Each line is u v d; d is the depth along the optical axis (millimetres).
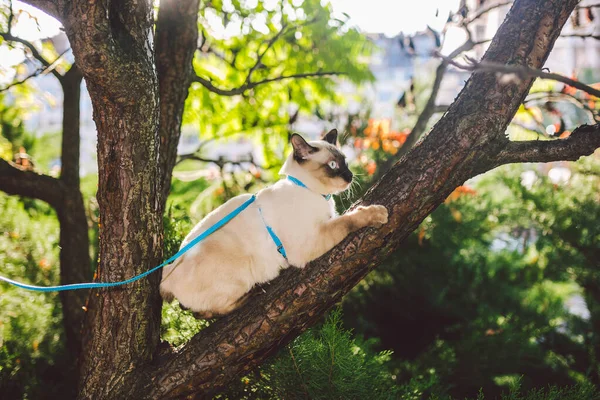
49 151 6730
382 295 5746
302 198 2754
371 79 5371
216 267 2637
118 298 2564
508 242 7078
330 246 2557
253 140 6039
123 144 2424
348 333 3180
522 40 2459
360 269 2531
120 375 2576
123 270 2557
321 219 2729
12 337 4324
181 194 6461
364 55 5559
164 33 3332
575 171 6273
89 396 2607
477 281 6113
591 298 5801
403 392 3523
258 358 2576
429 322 5652
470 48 3967
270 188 2863
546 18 2447
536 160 2500
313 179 2891
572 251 5906
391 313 5648
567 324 5945
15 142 5680
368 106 5910
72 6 2131
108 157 2447
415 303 5680
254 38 5121
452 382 4738
